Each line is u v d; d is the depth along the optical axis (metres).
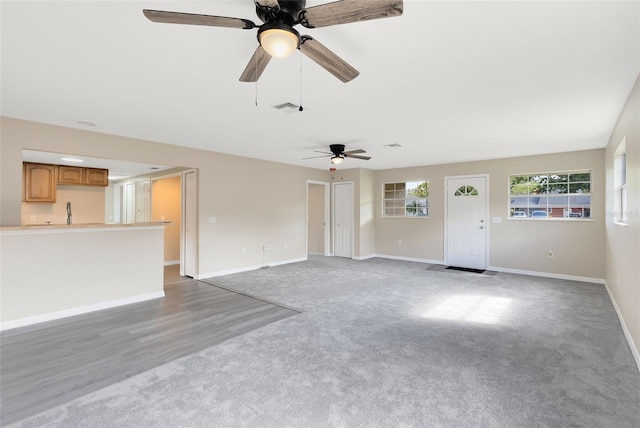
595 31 1.84
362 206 7.57
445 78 2.50
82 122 3.71
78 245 3.62
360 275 5.67
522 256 5.81
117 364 2.42
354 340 2.85
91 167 6.50
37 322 3.31
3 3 1.59
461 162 6.54
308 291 4.57
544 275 5.57
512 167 5.91
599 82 2.55
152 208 6.86
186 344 2.78
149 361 2.47
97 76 2.48
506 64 2.26
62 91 2.78
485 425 1.74
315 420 1.78
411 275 5.65
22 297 3.25
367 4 1.31
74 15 1.70
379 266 6.56
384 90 2.73
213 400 1.96
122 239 3.97
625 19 1.72
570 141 4.57
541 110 3.23
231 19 1.43
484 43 1.98
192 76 2.48
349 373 2.29
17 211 3.56
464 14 1.69
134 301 4.04
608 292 4.49
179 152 5.06
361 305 3.90
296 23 1.54
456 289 4.67
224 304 3.96
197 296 4.33
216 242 5.61
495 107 3.14
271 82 2.59
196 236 5.38
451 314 3.56
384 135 4.29
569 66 2.29
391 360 2.48
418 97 2.89
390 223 7.68
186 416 1.81
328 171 8.09
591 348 2.69
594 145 4.84
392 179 7.63
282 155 5.93
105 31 1.86
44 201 6.05
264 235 6.47
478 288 4.72
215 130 4.09
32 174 5.92
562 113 3.32
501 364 2.42
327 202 8.12
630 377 2.23
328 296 4.30
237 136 4.41
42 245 3.38
